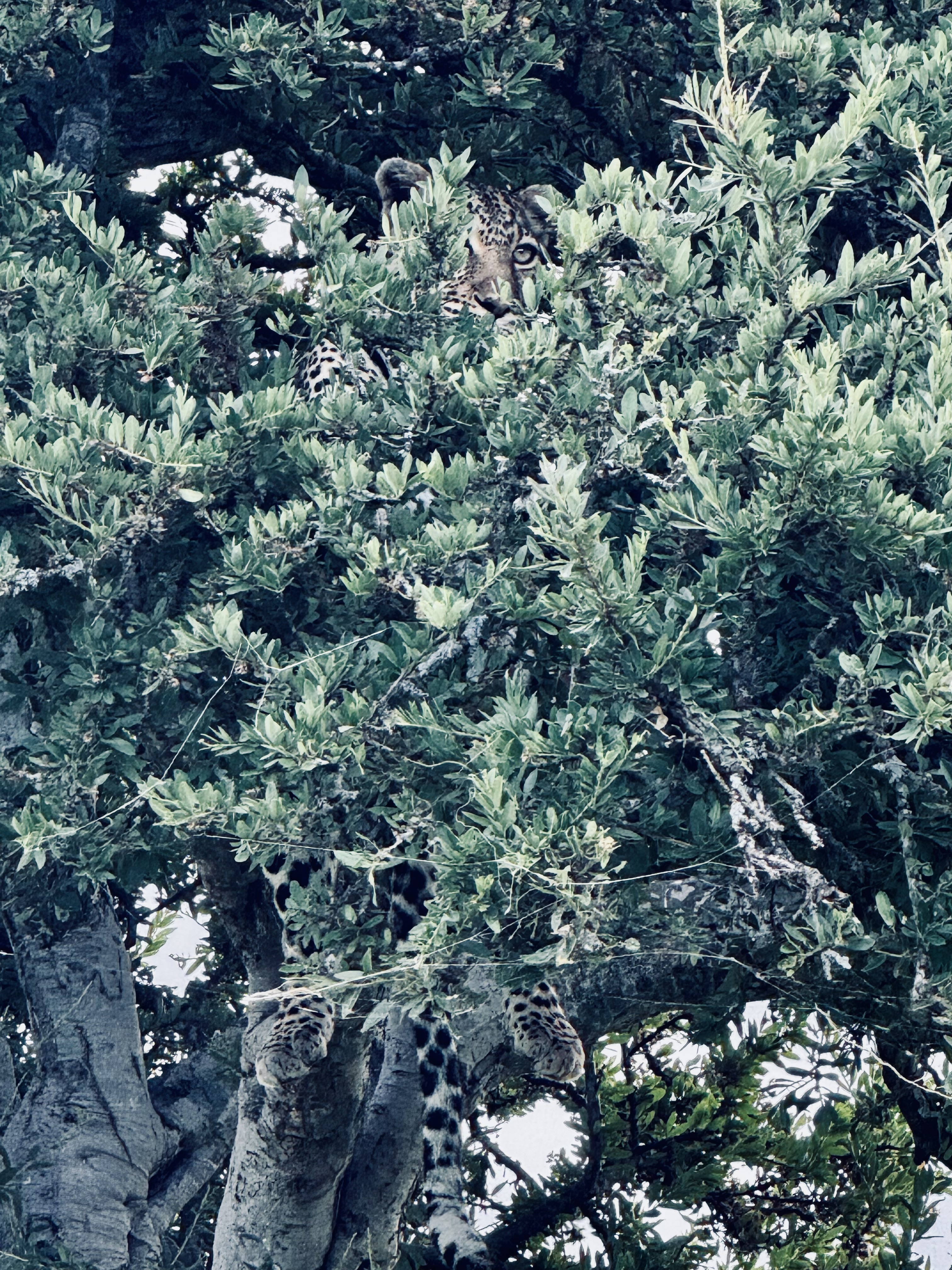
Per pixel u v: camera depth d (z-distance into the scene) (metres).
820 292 4.04
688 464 3.70
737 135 4.02
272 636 4.79
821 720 3.72
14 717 5.80
